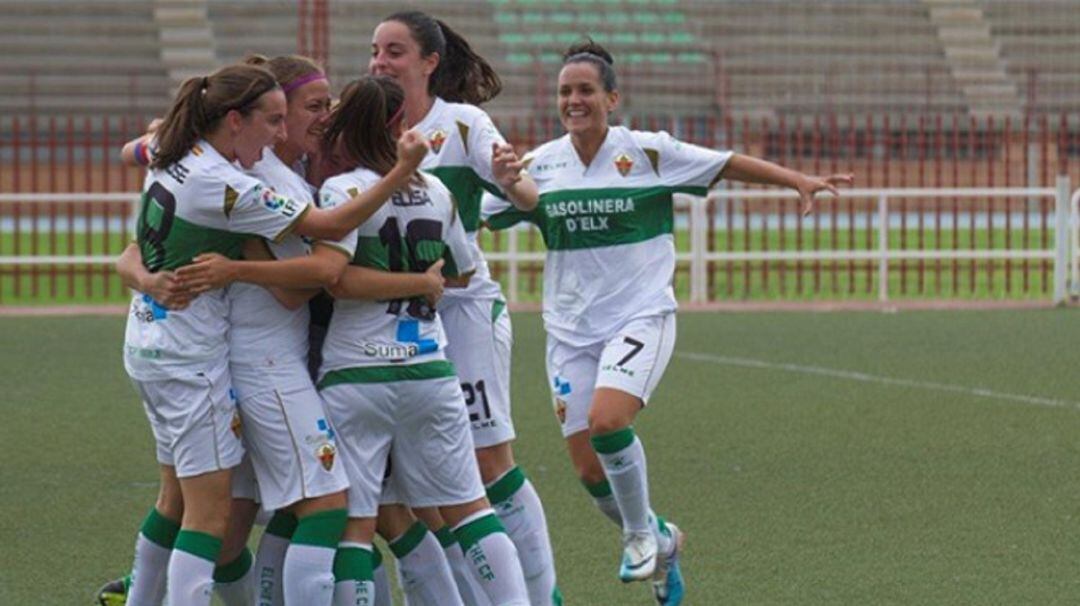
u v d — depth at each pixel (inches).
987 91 3809.1
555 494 1101.1
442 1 3816.4
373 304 696.4
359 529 700.0
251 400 682.2
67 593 858.1
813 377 1621.6
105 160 2404.0
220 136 677.9
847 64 3818.9
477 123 802.8
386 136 709.3
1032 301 2330.2
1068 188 2272.4
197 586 675.4
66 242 3068.4
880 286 2319.1
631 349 857.5
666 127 3238.2
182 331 672.4
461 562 748.0
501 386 800.9
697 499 1082.1
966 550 940.6
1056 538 968.3
